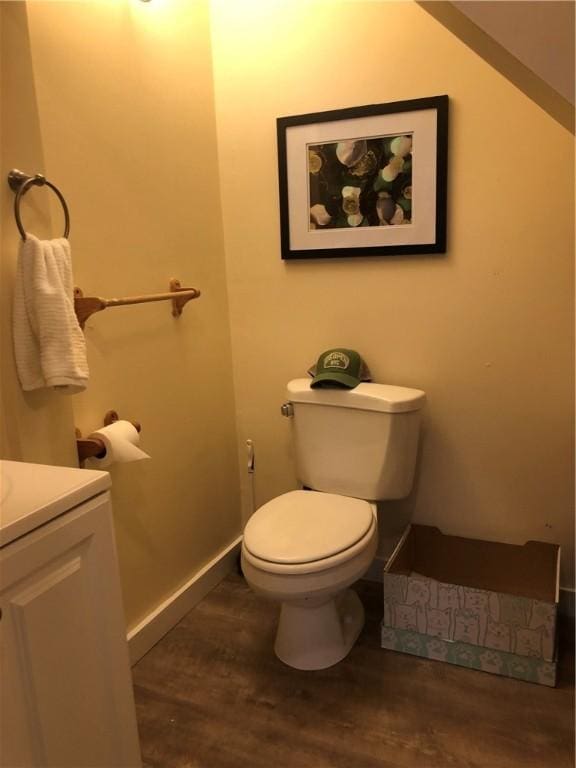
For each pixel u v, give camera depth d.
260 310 2.20
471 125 1.77
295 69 1.96
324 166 1.98
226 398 2.27
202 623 1.98
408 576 1.75
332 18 1.88
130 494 1.77
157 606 1.91
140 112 1.73
